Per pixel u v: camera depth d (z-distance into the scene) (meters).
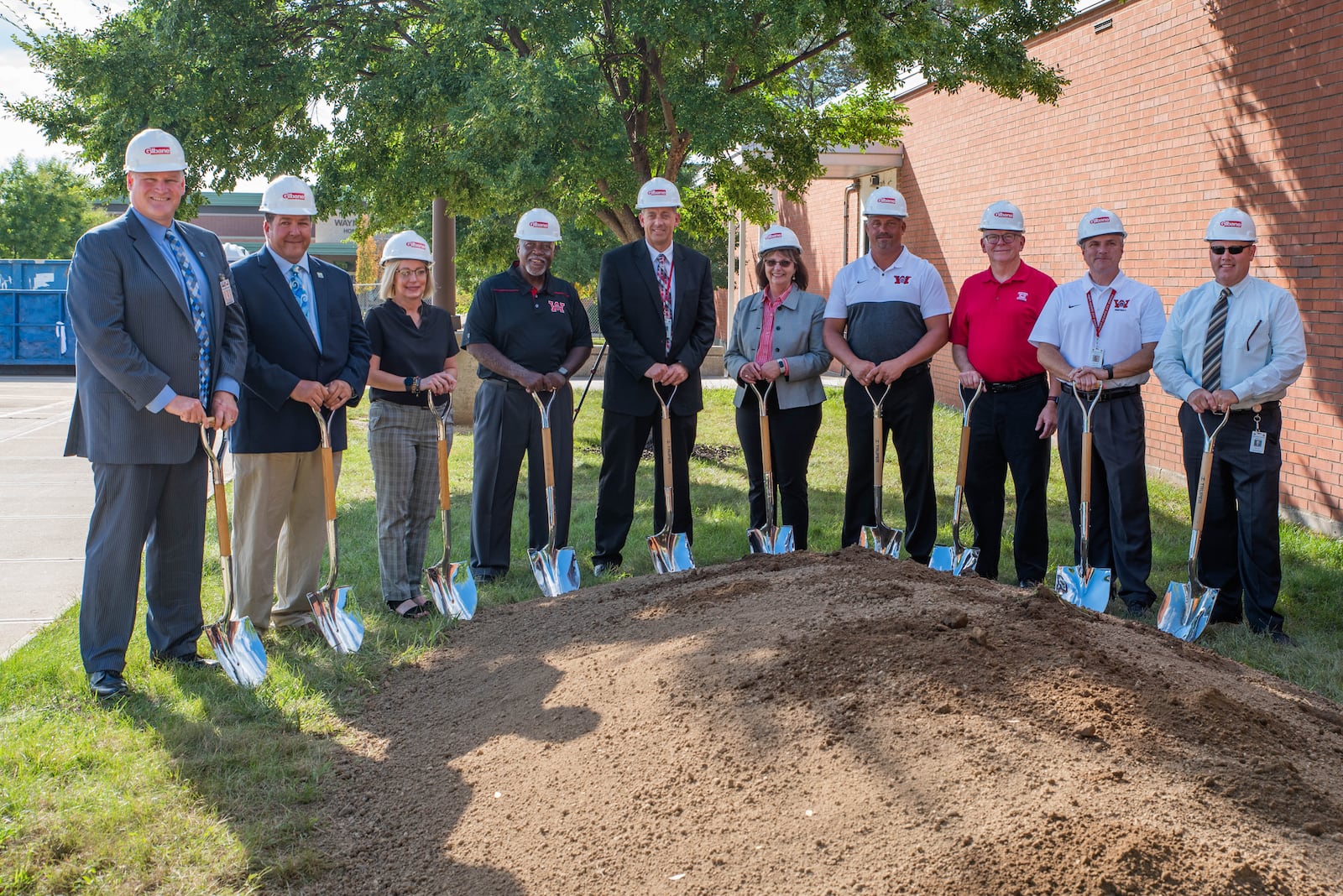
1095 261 5.54
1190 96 8.60
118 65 9.29
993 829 2.44
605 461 6.29
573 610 4.90
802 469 6.19
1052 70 9.54
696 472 9.86
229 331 4.56
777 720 3.11
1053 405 5.73
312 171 10.80
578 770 3.15
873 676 3.23
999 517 5.98
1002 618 3.70
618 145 8.80
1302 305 7.42
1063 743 2.81
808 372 5.98
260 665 4.37
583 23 8.86
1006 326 5.70
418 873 2.84
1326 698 3.94
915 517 6.11
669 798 2.88
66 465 10.36
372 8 10.15
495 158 8.92
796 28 8.55
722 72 9.65
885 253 5.95
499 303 5.98
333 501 4.88
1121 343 5.46
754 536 5.98
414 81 9.39
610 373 6.21
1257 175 7.83
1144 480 5.56
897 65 9.69
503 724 3.68
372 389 5.39
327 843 3.06
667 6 8.59
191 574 4.59
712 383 19.06
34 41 9.37
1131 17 9.45
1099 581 5.35
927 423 6.00
